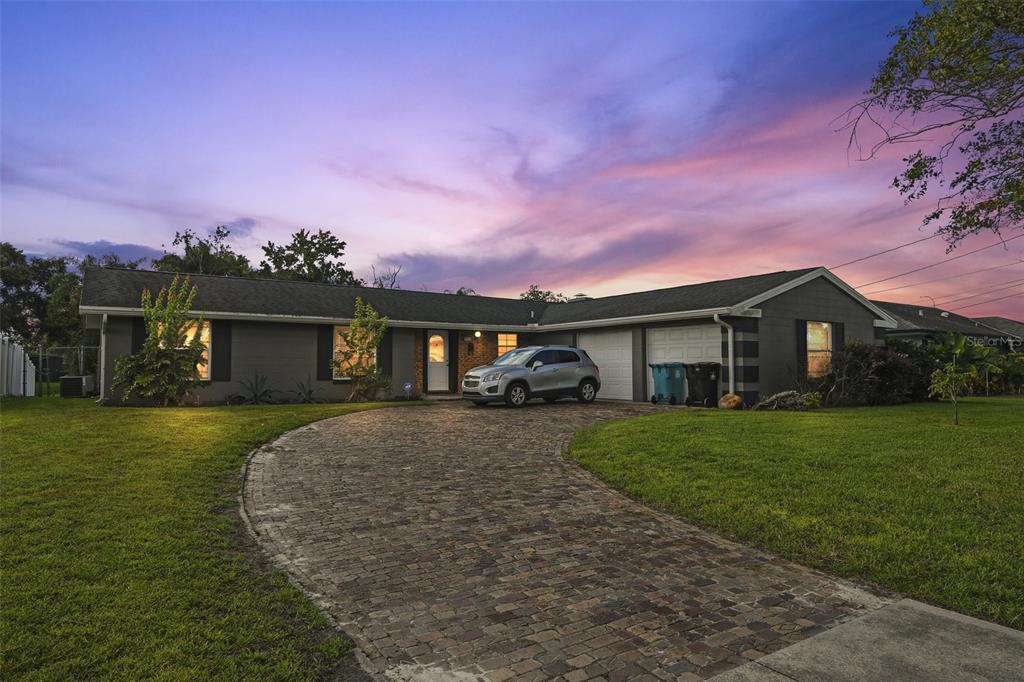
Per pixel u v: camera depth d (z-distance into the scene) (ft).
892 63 24.18
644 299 65.31
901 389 53.98
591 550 16.11
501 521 18.72
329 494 21.84
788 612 12.10
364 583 13.74
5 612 10.69
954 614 11.76
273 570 14.34
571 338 66.44
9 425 32.50
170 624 10.70
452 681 9.45
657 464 25.16
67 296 121.70
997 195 25.35
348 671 9.75
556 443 32.50
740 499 19.85
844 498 19.35
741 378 48.93
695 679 9.38
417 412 45.96
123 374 47.19
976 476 21.31
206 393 53.06
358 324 56.95
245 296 58.65
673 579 14.02
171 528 16.37
